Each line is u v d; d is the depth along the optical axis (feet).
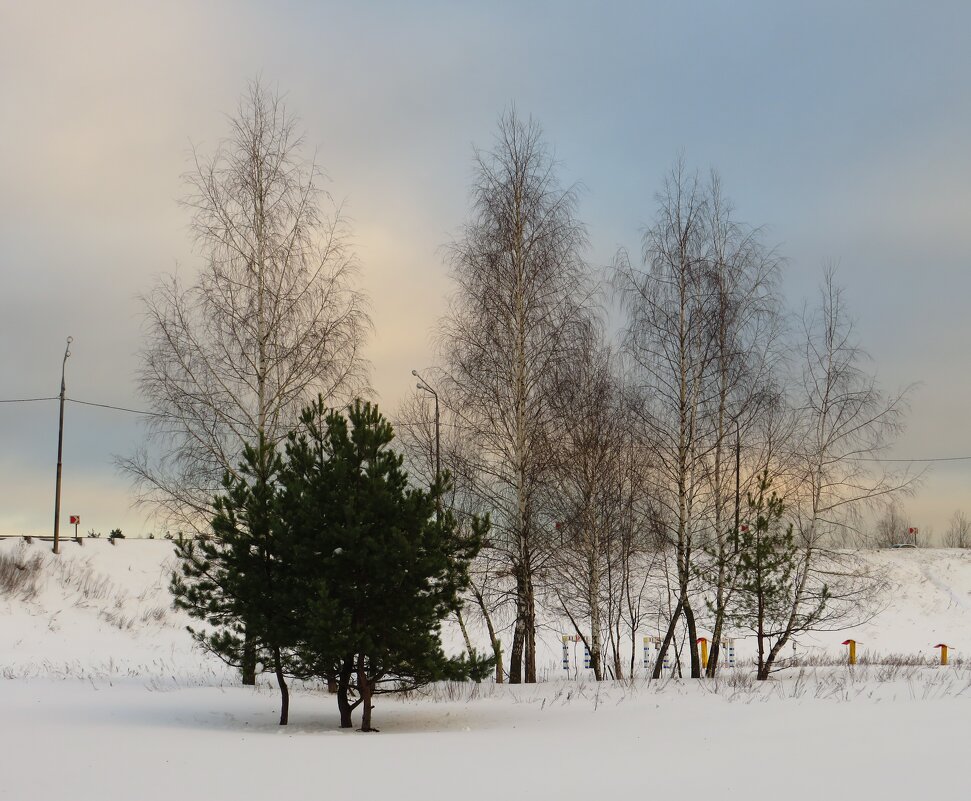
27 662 96.63
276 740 45.80
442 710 62.59
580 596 88.84
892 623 150.20
